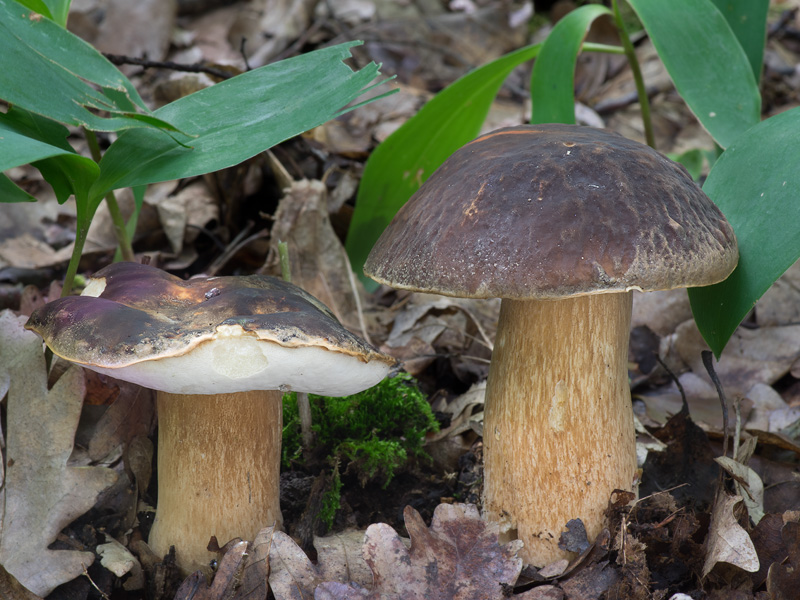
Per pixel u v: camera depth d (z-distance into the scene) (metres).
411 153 0.57
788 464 0.46
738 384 0.54
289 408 0.48
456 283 0.37
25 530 0.40
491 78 0.56
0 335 0.42
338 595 0.38
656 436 0.47
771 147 0.41
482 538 0.39
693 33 0.51
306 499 0.44
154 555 0.40
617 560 0.39
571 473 0.40
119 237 0.50
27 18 0.39
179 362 0.35
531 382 0.40
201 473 0.40
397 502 0.46
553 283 0.36
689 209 0.38
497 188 0.37
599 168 0.37
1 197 0.42
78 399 0.41
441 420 0.50
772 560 0.40
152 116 0.39
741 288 0.40
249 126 0.41
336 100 0.41
